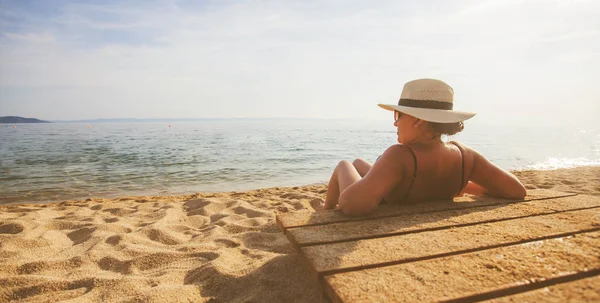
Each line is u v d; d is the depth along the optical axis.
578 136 31.83
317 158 13.55
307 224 1.64
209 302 1.64
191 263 2.24
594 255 1.23
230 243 2.65
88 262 2.30
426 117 1.74
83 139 30.62
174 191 7.17
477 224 1.63
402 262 1.24
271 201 4.79
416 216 1.74
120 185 7.83
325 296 1.17
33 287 1.88
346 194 1.77
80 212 4.14
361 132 44.25
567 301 0.91
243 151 16.72
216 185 7.88
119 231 3.14
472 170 2.03
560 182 6.18
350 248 1.35
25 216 3.75
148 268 2.22
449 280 1.08
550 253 1.26
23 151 17.30
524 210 1.82
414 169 1.81
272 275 1.79
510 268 1.15
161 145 21.61
